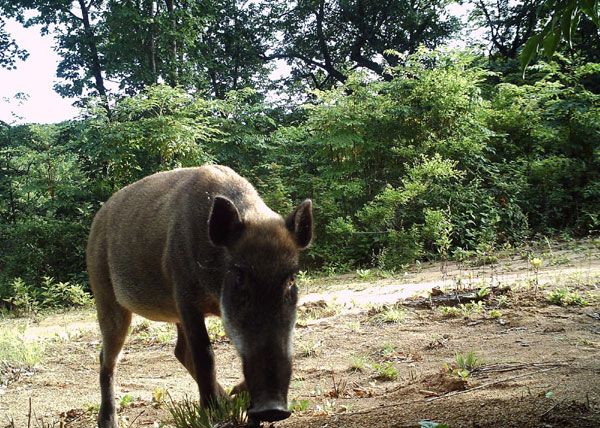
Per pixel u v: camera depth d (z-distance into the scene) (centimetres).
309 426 373
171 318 467
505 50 3222
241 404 381
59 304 1492
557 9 343
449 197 1552
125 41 2491
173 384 602
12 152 2419
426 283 1047
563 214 1608
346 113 1734
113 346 490
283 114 3120
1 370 715
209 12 3066
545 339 551
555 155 1836
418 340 630
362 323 762
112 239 487
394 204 1534
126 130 1712
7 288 1666
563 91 1852
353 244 1584
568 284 806
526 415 312
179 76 2672
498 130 1855
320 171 1930
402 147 1694
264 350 316
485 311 712
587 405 314
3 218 2381
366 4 3512
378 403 414
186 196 431
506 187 1577
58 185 2078
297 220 373
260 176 1856
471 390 395
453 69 1783
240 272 338
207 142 2045
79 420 507
